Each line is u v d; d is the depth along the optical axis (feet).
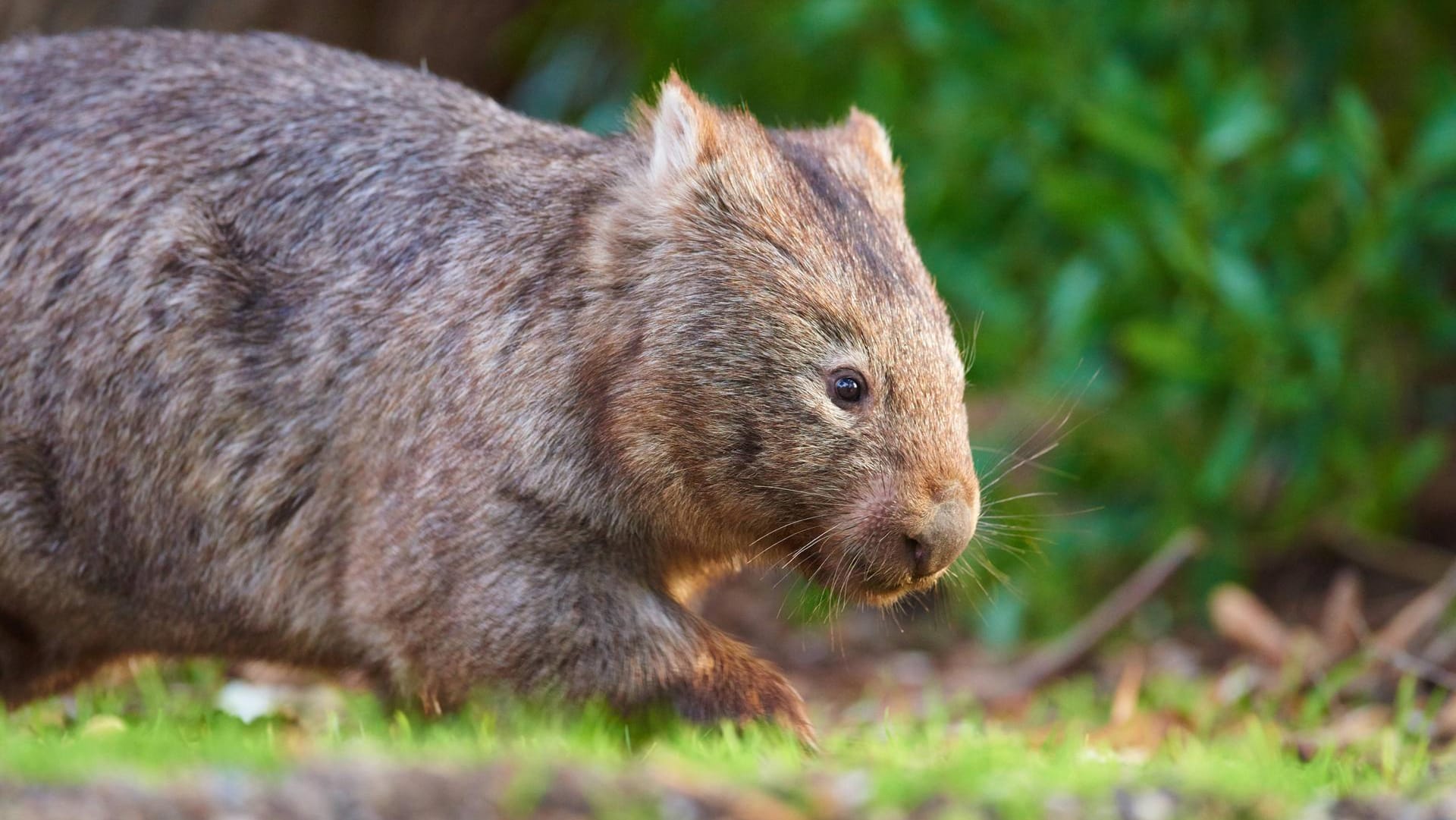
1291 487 55.21
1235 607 46.50
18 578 32.60
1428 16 57.67
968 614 53.01
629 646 30.42
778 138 33.45
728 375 30.22
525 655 30.19
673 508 30.89
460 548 30.27
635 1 60.70
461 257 31.65
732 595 55.83
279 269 32.19
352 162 32.73
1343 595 45.98
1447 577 47.70
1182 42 54.49
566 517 30.45
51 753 22.25
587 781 21.72
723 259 30.53
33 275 32.07
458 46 60.13
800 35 54.19
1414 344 58.90
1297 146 51.80
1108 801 22.34
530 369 30.66
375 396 31.40
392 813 20.66
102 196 32.22
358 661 32.68
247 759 22.53
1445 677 40.47
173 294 31.86
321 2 54.95
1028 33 53.16
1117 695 43.29
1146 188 51.42
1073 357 52.75
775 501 30.58
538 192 32.17
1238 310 50.47
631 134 33.63
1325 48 55.98
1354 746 34.68
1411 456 53.21
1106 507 54.90
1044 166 52.24
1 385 32.01
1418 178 51.78
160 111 32.91
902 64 55.88
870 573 30.32
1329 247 54.65
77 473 32.22
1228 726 39.88
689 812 21.21
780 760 25.04
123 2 49.57
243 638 33.40
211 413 31.99
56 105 32.94
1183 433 55.16
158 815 20.01
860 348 30.27
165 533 32.48
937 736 30.19
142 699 37.29
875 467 30.09
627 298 30.68
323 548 32.24
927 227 54.24
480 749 24.53
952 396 30.91
